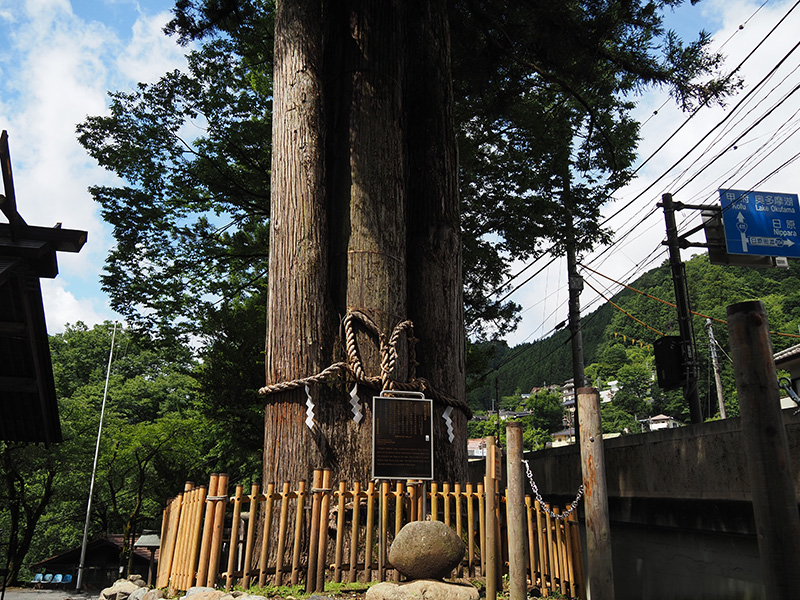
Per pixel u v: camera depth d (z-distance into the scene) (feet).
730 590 19.93
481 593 19.69
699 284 229.66
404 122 31.17
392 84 29.71
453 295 29.53
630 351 274.98
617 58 36.55
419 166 31.35
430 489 21.91
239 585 19.48
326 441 23.24
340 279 26.32
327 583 19.83
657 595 24.00
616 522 26.94
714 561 20.84
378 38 30.07
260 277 61.11
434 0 34.14
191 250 54.75
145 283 53.57
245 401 54.08
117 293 53.06
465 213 59.93
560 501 31.89
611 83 39.83
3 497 94.22
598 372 285.23
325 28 31.96
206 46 53.06
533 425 247.09
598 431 16.48
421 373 27.68
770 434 8.84
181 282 55.67
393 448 22.07
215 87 53.47
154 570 82.89
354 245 26.55
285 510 19.99
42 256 28.32
